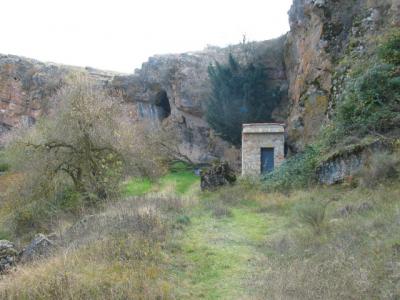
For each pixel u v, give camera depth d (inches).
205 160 1254.9
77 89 747.4
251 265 317.4
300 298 238.8
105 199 693.3
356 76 653.3
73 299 246.8
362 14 759.1
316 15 868.6
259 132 905.5
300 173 639.1
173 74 1327.5
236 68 1144.8
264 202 561.9
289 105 1048.8
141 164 818.2
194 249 356.8
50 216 631.8
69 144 713.6
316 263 290.8
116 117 783.1
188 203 568.7
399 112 556.1
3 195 751.7
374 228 324.5
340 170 553.0
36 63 1676.9
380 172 466.0
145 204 535.5
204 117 1240.2
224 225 450.0
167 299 252.4
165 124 1365.7
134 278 274.2
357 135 578.2
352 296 228.7
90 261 303.3
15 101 1628.9
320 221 369.7
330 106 738.8
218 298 262.1
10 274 322.3
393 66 593.9
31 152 696.4
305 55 911.0
